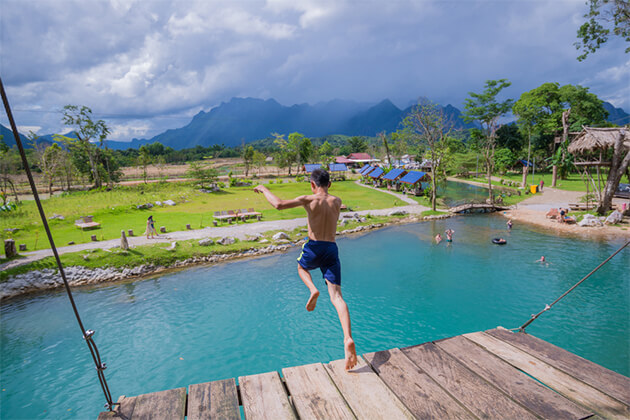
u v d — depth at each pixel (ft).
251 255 90.79
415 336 50.34
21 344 50.83
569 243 93.56
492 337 14.43
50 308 62.13
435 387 10.98
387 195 197.67
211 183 231.09
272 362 45.34
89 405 38.70
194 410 10.19
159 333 53.16
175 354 47.60
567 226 112.16
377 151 499.92
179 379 42.34
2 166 192.03
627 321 52.03
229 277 75.82
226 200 179.52
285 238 102.63
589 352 44.52
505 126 314.35
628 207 116.06
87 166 252.62
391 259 86.22
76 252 82.69
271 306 61.72
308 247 11.90
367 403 10.25
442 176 217.56
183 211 144.97
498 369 11.91
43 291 69.46
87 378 43.19
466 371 11.87
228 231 108.37
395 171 224.94
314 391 11.03
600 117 272.72
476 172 312.29
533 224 119.55
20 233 101.09
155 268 80.64
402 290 67.31
